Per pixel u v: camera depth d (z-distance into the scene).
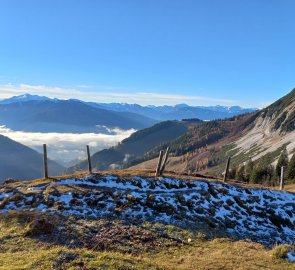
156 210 27.02
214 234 24.12
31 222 21.58
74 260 15.21
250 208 30.98
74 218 23.86
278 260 19.11
